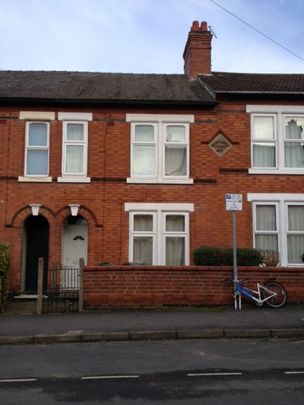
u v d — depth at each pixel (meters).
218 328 9.91
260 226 15.39
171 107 15.59
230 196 12.16
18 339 9.37
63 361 7.88
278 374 6.98
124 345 9.09
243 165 15.44
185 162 15.55
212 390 6.23
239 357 8.03
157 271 12.57
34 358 8.11
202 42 18.61
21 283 14.85
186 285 12.58
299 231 15.38
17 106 15.28
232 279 12.56
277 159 15.53
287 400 5.80
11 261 14.61
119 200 15.18
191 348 8.76
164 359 7.94
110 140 15.41
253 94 15.47
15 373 7.17
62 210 15.02
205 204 15.27
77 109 15.43
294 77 18.67
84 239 15.49
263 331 9.72
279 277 12.70
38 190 15.05
